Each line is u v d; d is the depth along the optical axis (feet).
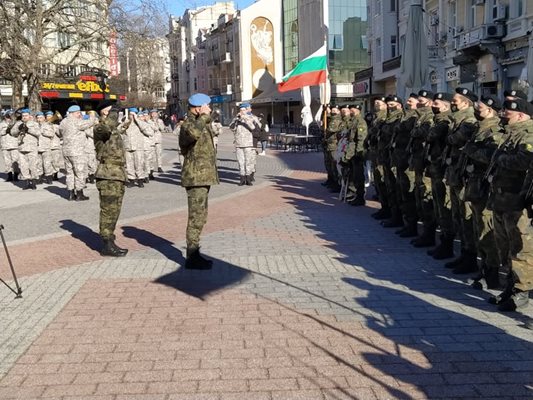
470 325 17.51
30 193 48.88
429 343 16.22
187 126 23.15
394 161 29.32
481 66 81.15
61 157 59.88
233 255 26.43
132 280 22.68
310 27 200.34
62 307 19.66
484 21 79.41
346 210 38.09
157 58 81.30
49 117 59.36
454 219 23.38
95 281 22.63
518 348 15.83
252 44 223.30
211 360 15.34
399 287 21.30
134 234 31.19
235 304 19.70
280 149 94.94
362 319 18.11
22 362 15.46
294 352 15.75
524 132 17.54
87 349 16.19
